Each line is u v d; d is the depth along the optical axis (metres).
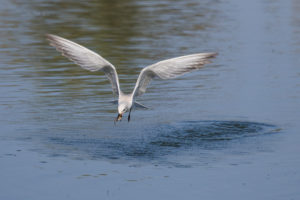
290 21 31.23
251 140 14.12
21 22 30.58
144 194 10.70
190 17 32.69
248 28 29.39
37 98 17.64
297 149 13.30
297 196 10.51
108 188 10.99
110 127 15.15
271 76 20.42
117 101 10.98
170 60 9.95
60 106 16.89
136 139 14.26
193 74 21.41
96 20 31.48
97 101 17.55
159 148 13.59
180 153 13.24
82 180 11.38
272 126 15.25
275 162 12.45
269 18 32.28
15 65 21.80
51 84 19.41
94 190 10.88
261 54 23.72
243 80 20.08
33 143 13.73
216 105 17.23
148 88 19.62
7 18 31.78
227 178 11.54
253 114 16.28
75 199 10.40
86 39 26.22
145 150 13.44
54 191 10.78
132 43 25.56
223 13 34.03
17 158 12.64
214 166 12.28
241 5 37.19
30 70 21.20
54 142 13.84
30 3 37.59
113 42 25.75
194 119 15.94
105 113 16.38
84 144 13.77
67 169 12.01
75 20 31.42
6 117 15.72
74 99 17.70
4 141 13.82
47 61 22.77
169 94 18.69
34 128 14.87
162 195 10.65
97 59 10.34
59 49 10.05
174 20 31.62
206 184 11.22
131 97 10.74
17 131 14.60
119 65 21.38
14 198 10.42
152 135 14.60
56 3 37.66
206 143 13.98
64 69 21.66
